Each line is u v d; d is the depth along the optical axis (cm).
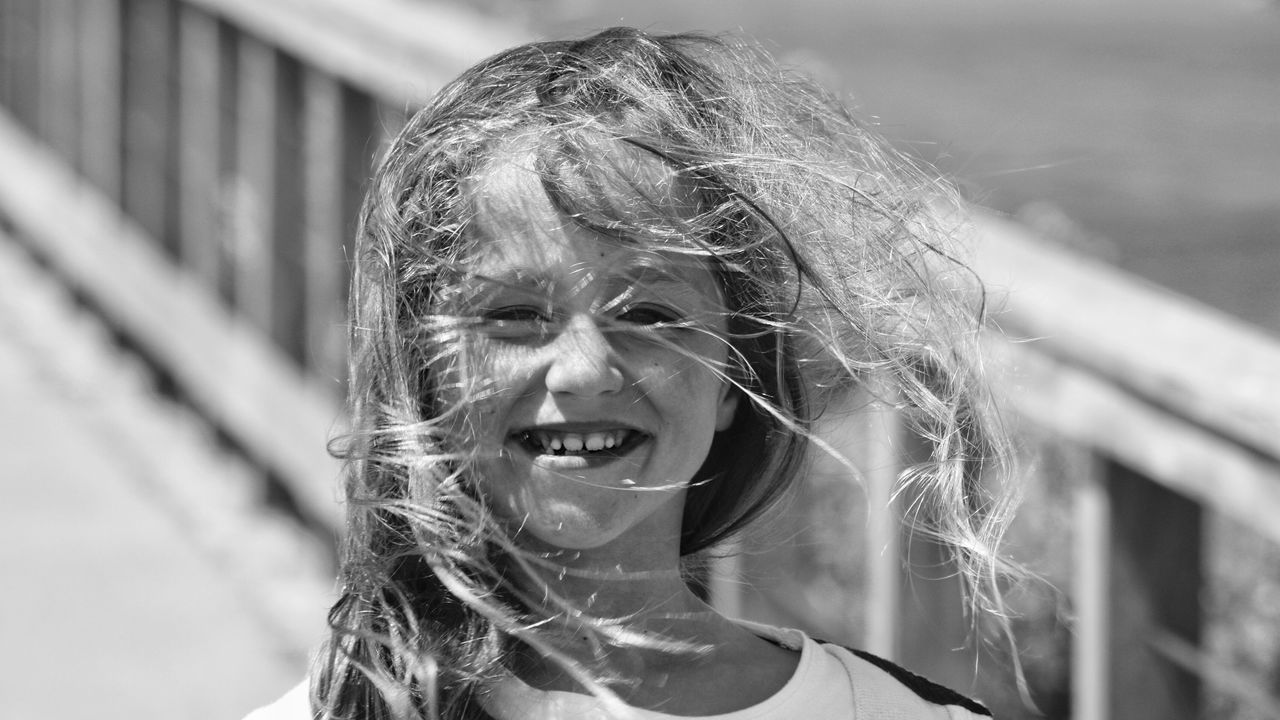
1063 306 234
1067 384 238
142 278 548
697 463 162
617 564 166
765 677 166
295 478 412
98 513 446
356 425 168
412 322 165
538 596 166
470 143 160
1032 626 296
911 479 206
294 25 417
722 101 170
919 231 188
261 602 396
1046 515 302
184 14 527
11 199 695
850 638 300
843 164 182
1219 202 443
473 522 160
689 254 158
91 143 614
